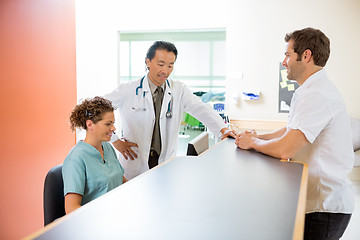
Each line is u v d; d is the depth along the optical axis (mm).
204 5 5508
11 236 2857
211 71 6062
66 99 3430
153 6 5703
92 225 825
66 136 3432
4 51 2688
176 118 2498
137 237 764
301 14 5172
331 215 1593
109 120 1855
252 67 5379
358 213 3820
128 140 2488
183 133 6133
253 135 1768
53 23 3227
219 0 5441
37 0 3014
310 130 1496
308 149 1625
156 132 2482
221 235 775
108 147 2016
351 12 5008
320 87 1552
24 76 2895
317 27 5129
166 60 2246
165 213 898
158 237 763
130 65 6320
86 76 6012
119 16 5828
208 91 6117
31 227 3057
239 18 5387
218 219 864
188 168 1364
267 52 5316
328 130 1552
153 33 6160
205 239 755
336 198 1579
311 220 1625
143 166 2482
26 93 2922
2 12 2670
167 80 2463
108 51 5906
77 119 1865
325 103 1511
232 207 945
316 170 1596
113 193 1055
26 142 2938
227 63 5461
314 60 1592
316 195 1606
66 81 3428
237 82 5445
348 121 1583
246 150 1741
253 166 1405
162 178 1218
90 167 1800
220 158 1549
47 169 3197
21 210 2938
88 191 1818
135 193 1056
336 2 5043
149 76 2410
